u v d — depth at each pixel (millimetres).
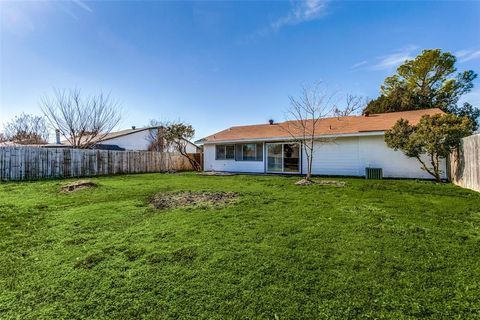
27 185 10078
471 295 2467
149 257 3434
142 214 5578
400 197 6973
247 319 2260
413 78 26000
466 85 23484
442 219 4859
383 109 22031
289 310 2352
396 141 10422
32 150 13047
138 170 18234
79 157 14961
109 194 8031
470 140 7934
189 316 2316
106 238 4184
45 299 2609
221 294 2609
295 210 5648
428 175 11453
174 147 22656
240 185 9883
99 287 2785
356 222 4707
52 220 5238
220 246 3730
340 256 3334
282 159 15555
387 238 3900
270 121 19219
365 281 2754
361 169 12992
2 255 3615
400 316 2225
